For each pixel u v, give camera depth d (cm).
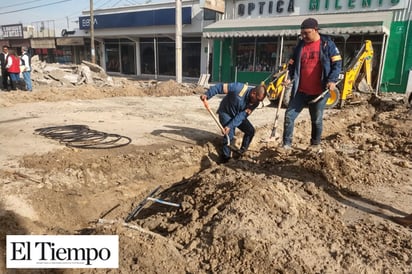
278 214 333
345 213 373
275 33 1537
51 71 1573
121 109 927
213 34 1736
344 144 668
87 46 2928
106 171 466
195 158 571
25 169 440
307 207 365
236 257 279
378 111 1046
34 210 368
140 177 491
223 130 545
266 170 483
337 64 491
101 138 596
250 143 659
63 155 490
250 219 311
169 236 320
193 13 2038
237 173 445
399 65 1433
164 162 529
